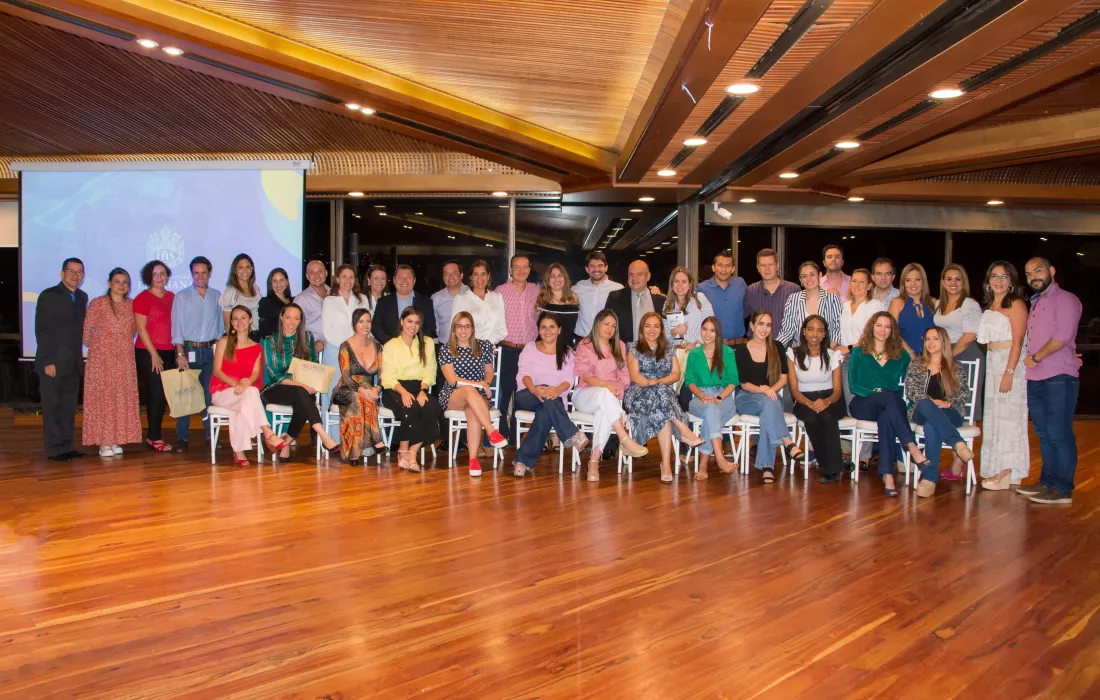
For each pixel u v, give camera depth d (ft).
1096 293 33.27
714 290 23.65
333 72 17.35
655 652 9.42
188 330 23.27
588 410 19.60
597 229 31.17
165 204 28.35
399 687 8.58
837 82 15.42
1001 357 18.30
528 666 9.07
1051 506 16.75
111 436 21.79
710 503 16.89
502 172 29.30
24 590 11.54
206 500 16.97
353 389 20.92
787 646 9.59
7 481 18.76
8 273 32.22
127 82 19.84
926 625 10.22
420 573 12.27
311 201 30.89
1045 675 8.84
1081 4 11.52
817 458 19.34
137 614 10.64
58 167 28.53
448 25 15.08
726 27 12.42
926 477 17.67
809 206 31.91
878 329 18.63
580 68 17.33
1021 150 23.29
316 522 15.24
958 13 12.06
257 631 10.07
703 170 24.32
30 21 15.55
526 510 16.22
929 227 32.45
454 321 20.84
